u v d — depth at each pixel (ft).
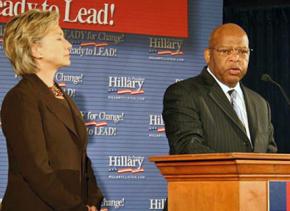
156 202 36.52
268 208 15.83
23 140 17.31
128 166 36.17
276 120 47.50
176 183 17.13
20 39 18.72
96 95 35.81
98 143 35.73
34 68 18.80
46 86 18.52
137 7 36.47
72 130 18.38
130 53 36.40
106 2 35.94
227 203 15.88
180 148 21.95
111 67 36.09
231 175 15.79
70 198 17.26
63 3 35.19
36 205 17.30
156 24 36.73
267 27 47.91
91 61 35.78
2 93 34.37
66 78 35.35
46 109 18.08
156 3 36.73
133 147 36.29
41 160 17.25
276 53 47.91
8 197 17.58
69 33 35.42
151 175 36.47
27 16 18.97
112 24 36.04
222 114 23.31
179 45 37.22
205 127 23.02
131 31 36.35
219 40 24.02
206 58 24.72
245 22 47.80
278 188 15.97
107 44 36.06
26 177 17.22
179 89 23.63
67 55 19.27
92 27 35.70
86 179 19.26
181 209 16.94
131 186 36.14
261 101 24.62
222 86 24.17
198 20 37.73
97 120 35.78
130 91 36.37
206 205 16.35
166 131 23.52
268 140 24.00
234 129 23.17
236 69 23.79
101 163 35.70
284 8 48.03
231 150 22.95
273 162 15.84
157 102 36.78
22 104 17.67
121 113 36.17
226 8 47.85
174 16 37.04
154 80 36.76
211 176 16.22
